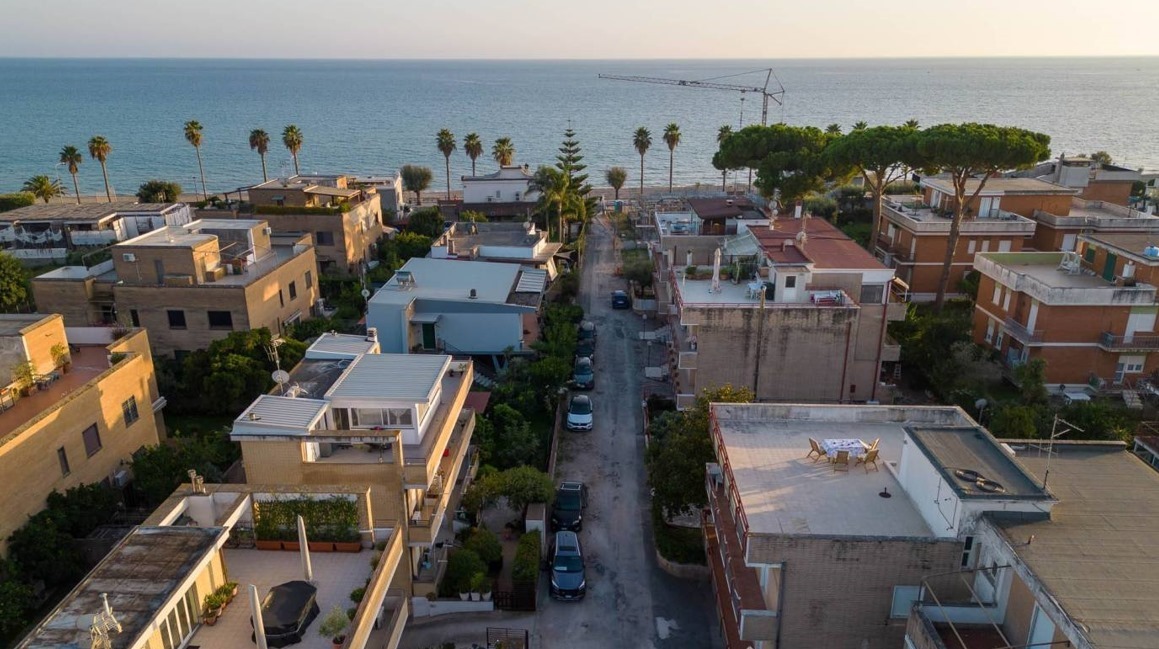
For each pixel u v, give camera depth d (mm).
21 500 27062
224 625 18734
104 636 14812
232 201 91625
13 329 31391
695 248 51969
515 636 27156
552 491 33406
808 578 20203
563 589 29062
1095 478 21391
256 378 43344
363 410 28188
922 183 68188
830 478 23953
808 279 40500
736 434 27078
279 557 22156
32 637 15328
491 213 94625
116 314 47906
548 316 57125
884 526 21281
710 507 29047
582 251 82438
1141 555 17469
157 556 18172
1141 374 44000
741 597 22031
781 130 69062
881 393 42531
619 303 64812
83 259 58906
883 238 67000
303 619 18938
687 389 41750
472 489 32406
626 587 30172
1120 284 44156
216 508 22219
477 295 52281
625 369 51875
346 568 21703
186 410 44656
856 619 20469
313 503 22281
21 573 26438
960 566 19703
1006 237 59875
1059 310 43406
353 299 60250
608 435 42750
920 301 61219
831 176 65250
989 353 46906
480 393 43406
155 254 47719
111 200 111125
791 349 39531
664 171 166000
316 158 186250
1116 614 15305
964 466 20719
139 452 34719
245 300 47000
